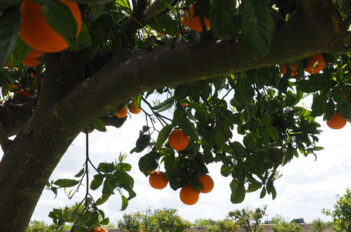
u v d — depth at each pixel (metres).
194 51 1.37
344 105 1.83
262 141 2.54
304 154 3.09
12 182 1.69
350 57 1.98
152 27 1.96
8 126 2.67
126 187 2.54
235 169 2.56
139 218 11.84
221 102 2.67
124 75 1.51
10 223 1.70
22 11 0.80
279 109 2.76
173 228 11.75
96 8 0.90
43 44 0.82
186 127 2.01
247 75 2.05
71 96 1.63
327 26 1.14
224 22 1.01
